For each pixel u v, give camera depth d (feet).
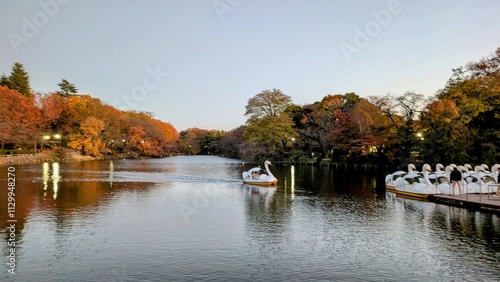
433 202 74.49
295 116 233.35
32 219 56.34
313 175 135.95
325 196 83.25
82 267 36.63
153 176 128.77
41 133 219.41
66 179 112.78
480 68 140.87
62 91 289.94
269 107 232.53
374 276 35.14
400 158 148.36
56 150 221.05
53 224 53.42
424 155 135.74
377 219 58.59
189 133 507.30
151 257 39.86
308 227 53.47
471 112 120.47
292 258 40.06
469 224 54.54
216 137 447.83
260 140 217.97
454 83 145.79
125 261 38.55
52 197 76.89
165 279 33.91
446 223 55.42
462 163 118.93
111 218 57.93
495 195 73.46
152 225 53.83
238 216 60.80
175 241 45.88
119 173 138.51
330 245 44.80
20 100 206.18
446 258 40.04
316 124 221.05
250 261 38.99
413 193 79.56
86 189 90.33
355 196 83.10
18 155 192.65
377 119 165.07
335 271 36.35
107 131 273.33
